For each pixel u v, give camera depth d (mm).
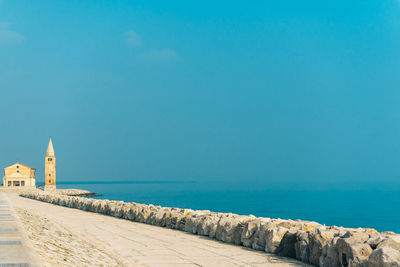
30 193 73125
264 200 121875
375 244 10555
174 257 13320
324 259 11531
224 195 157500
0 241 11125
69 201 44844
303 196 147000
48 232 16359
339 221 62906
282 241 13859
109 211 31328
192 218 20094
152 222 23797
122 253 13984
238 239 16016
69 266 10141
